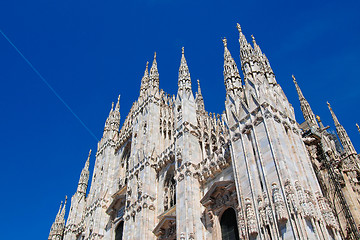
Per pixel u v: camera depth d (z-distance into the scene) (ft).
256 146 84.28
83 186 206.08
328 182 99.60
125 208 131.95
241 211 79.56
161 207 122.01
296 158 80.84
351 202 100.32
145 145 144.36
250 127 89.25
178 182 109.91
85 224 170.30
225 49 127.44
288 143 83.41
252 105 92.48
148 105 161.99
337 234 68.95
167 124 157.79
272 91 95.71
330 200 95.50
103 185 169.17
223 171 102.63
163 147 147.95
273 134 81.97
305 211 67.31
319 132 108.37
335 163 108.58
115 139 194.39
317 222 67.67
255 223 74.13
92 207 167.63
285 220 68.59
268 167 78.38
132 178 138.72
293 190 71.41
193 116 127.95
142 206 122.42
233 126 95.04
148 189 127.13
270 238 70.03
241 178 84.58
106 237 144.87
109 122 209.77
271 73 109.60
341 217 93.86
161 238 112.06
